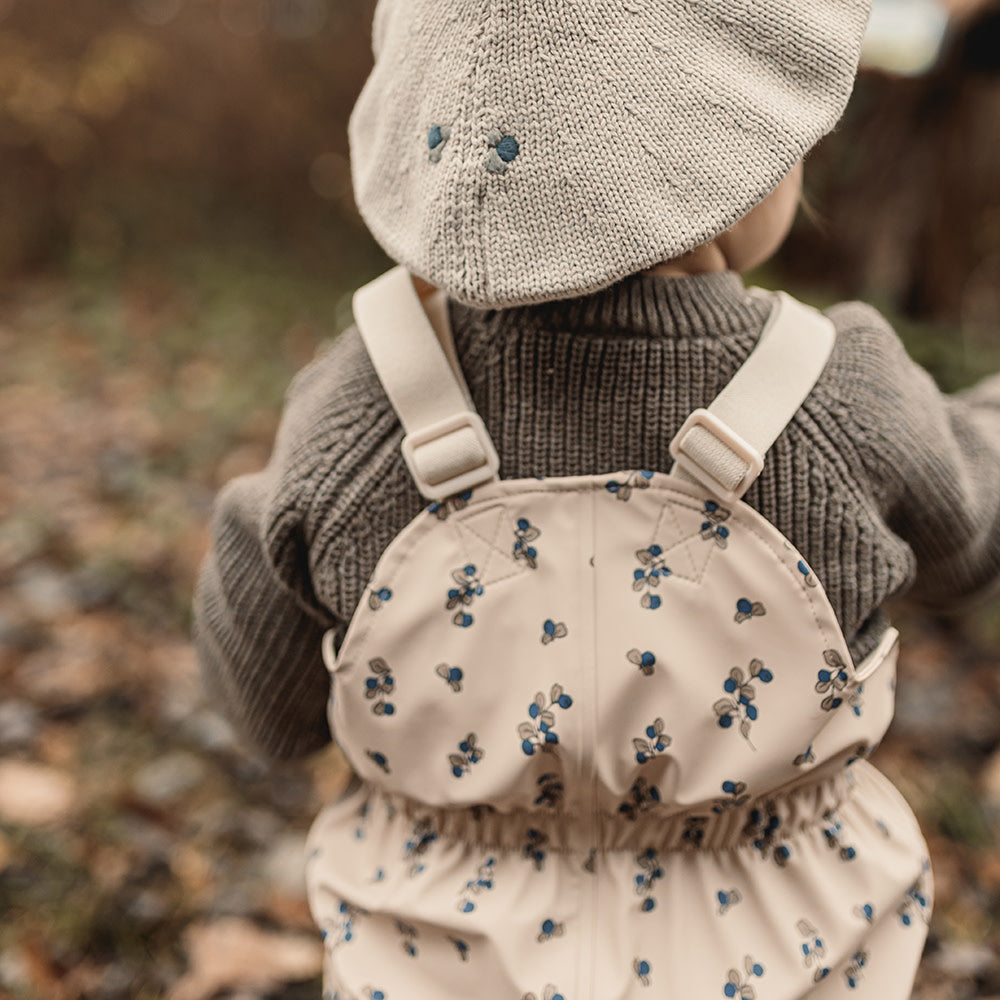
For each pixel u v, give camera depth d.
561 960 0.70
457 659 0.68
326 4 4.85
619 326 0.67
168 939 1.22
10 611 1.86
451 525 0.68
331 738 0.89
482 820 0.72
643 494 0.67
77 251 4.62
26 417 2.97
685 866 0.71
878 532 0.68
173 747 1.53
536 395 0.68
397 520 0.70
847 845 0.72
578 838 0.71
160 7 4.87
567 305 0.67
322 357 0.76
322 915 0.76
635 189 0.61
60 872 1.28
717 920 0.70
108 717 1.59
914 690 1.70
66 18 4.70
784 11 0.63
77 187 4.85
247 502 0.76
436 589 0.68
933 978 1.21
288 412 0.76
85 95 4.60
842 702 0.68
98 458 2.63
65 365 3.47
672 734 0.68
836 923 0.71
